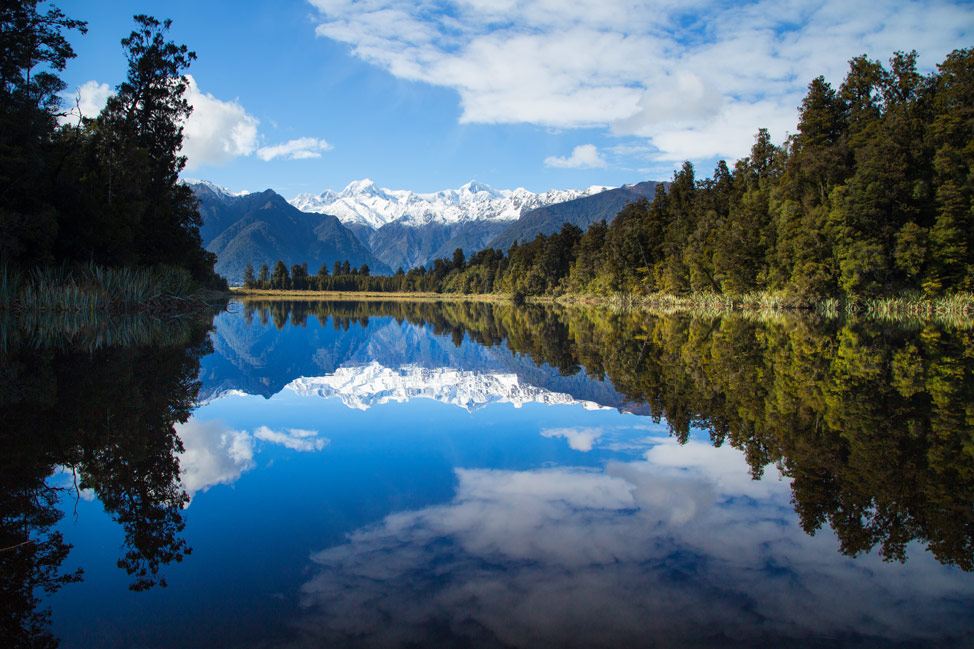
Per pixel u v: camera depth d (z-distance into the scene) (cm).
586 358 1972
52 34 3083
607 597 375
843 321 3400
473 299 13038
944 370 1464
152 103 4491
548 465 696
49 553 448
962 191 3859
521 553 442
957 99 4075
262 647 321
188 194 5081
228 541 468
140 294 3344
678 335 2694
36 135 2973
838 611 361
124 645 323
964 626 343
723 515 522
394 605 365
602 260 8588
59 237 3192
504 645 321
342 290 17438
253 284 17050
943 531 489
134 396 1127
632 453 750
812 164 4553
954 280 3938
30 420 876
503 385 1402
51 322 2433
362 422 971
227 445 793
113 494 584
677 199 7469
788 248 4659
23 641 330
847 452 743
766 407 1046
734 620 348
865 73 4747
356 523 505
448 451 766
